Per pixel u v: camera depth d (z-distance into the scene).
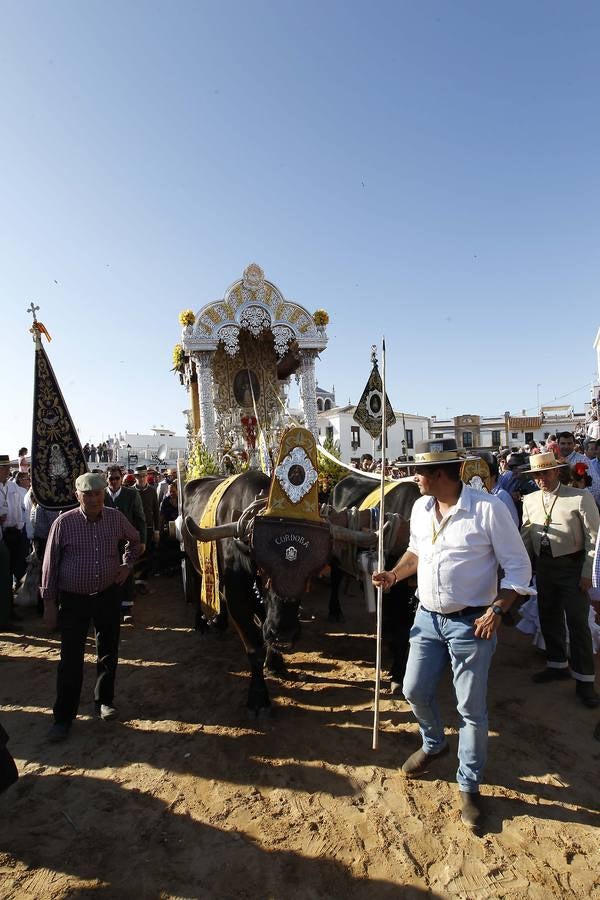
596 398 30.72
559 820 3.30
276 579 4.11
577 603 4.81
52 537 4.41
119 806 3.54
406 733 4.31
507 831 3.21
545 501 5.10
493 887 2.82
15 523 8.59
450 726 4.41
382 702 4.86
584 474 6.96
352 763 3.93
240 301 13.72
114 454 35.91
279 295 13.98
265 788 3.68
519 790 3.59
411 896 2.78
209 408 13.70
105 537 4.54
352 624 7.25
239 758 4.04
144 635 7.04
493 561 3.21
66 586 4.41
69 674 4.40
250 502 4.91
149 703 5.00
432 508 3.40
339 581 7.41
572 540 4.85
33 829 3.35
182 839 3.22
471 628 3.16
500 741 4.19
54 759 4.12
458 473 3.27
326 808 3.45
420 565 3.40
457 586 3.18
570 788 3.60
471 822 3.22
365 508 6.14
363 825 3.29
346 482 7.68
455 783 3.68
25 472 9.50
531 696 4.95
